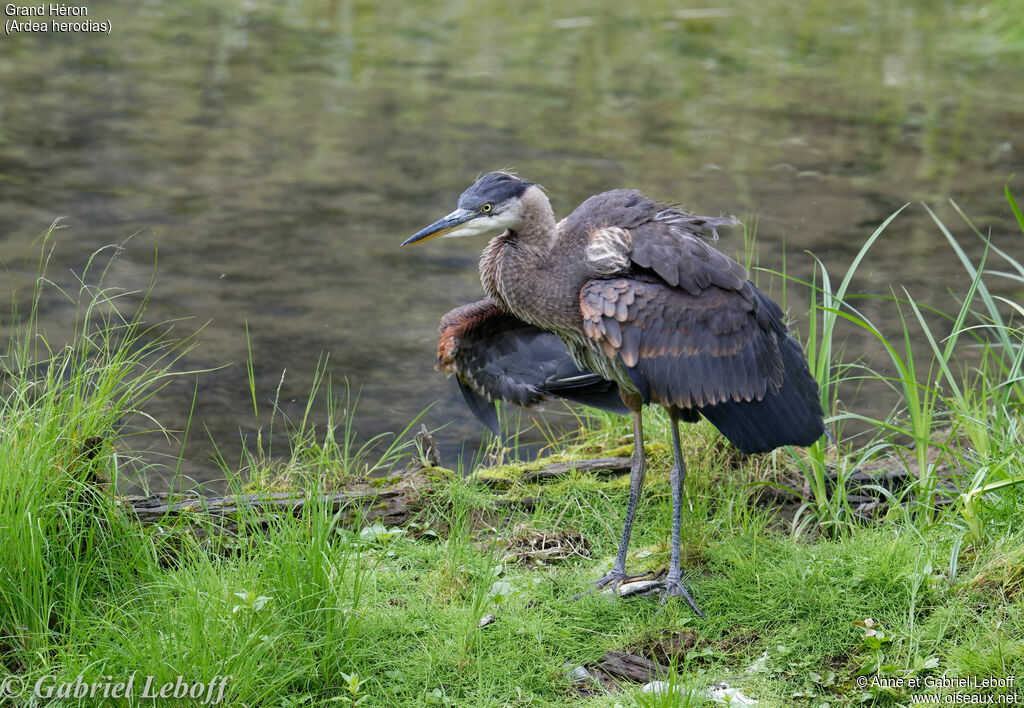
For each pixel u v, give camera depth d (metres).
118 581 8.08
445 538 9.45
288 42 29.58
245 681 6.99
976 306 15.68
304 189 19.62
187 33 29.94
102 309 14.61
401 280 16.47
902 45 31.28
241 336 14.39
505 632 7.89
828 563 8.38
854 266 10.12
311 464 10.20
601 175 20.48
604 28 32.31
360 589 7.84
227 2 33.72
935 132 23.94
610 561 9.20
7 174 19.19
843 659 7.63
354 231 18.06
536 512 9.80
